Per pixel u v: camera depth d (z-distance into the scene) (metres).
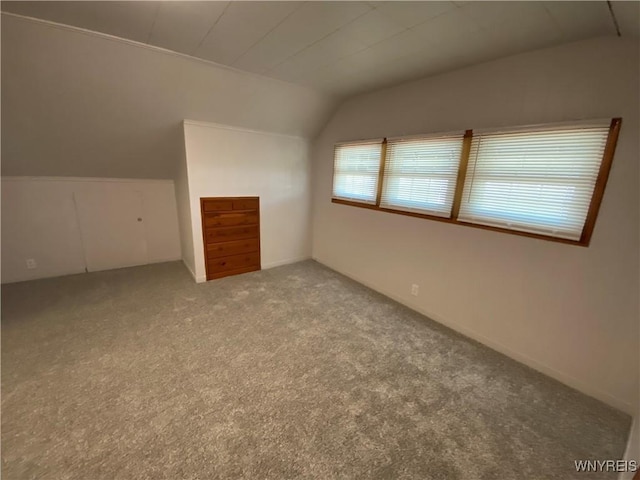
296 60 2.34
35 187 3.26
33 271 3.41
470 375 2.05
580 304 1.89
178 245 4.34
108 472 1.28
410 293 3.04
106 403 1.66
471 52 2.04
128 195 3.82
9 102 2.30
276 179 3.94
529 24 1.63
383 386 1.91
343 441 1.49
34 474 1.26
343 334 2.51
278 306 2.97
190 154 3.16
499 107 2.15
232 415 1.62
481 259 2.39
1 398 1.66
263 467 1.34
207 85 2.70
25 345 2.17
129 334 2.37
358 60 2.29
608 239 1.74
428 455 1.44
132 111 2.74
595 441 1.56
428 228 2.77
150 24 1.84
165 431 1.50
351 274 3.83
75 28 1.91
